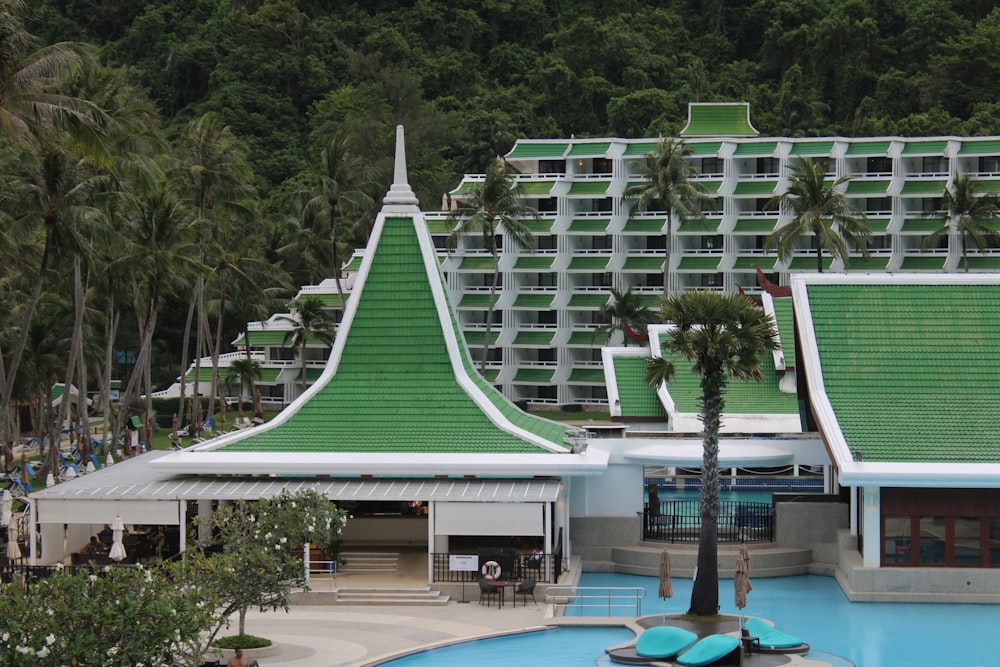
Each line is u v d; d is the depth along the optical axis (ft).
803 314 223.30
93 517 194.59
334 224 435.12
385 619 181.16
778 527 216.74
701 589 179.32
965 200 433.48
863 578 194.29
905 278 225.35
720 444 228.43
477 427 209.56
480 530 191.11
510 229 436.35
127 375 525.34
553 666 159.74
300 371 499.92
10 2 204.64
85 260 263.90
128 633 120.78
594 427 230.27
